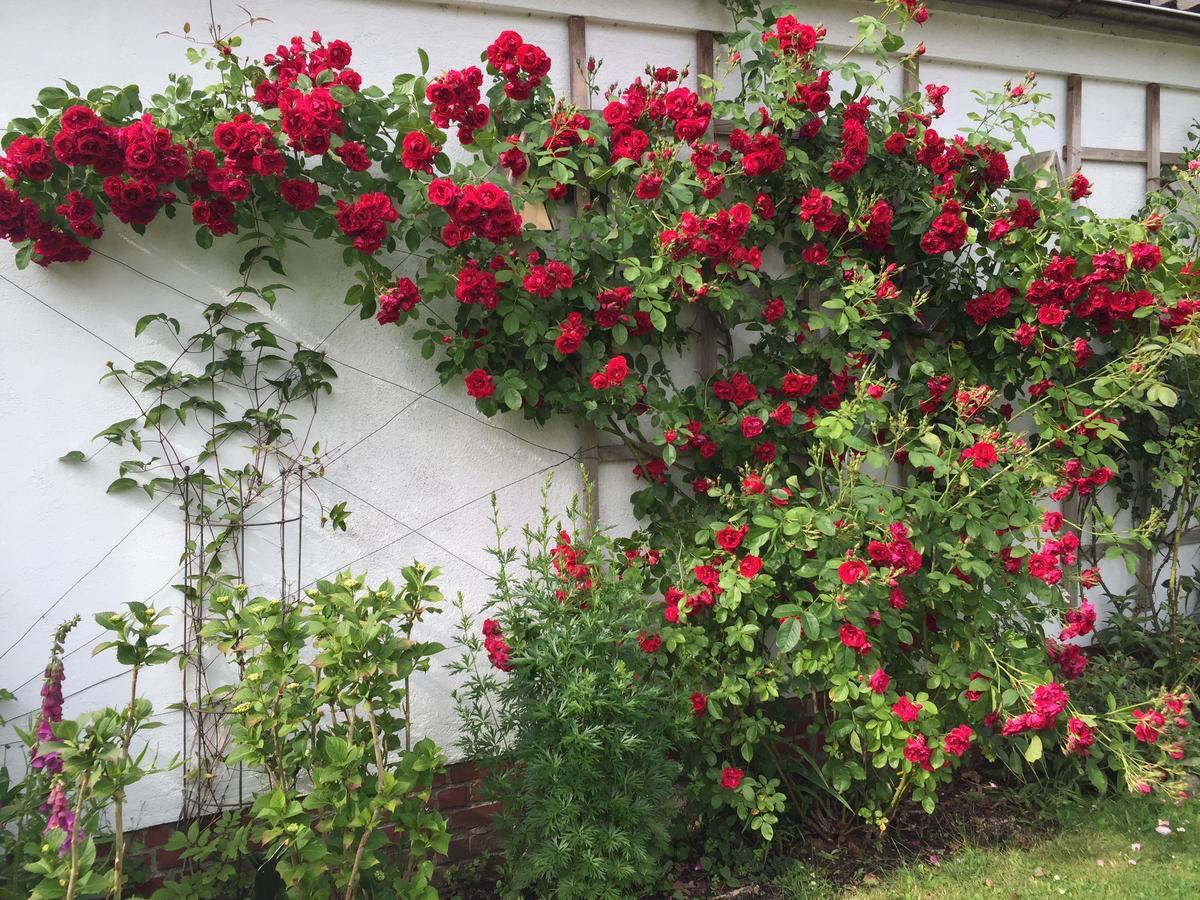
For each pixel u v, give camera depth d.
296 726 2.08
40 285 2.47
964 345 3.65
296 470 2.76
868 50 3.24
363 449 2.84
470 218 2.58
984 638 2.93
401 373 2.88
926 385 3.47
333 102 2.44
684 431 2.95
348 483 2.83
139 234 2.55
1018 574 2.98
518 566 3.06
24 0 2.40
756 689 2.79
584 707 2.24
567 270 2.74
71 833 1.93
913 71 3.46
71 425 2.51
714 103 3.07
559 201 3.02
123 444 2.56
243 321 2.68
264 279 2.69
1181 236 4.04
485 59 2.73
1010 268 3.52
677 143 3.02
